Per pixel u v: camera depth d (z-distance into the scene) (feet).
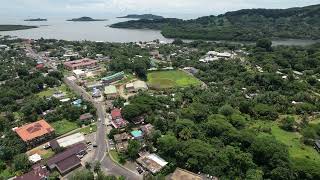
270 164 475.31
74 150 520.42
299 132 617.21
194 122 622.54
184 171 470.39
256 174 445.78
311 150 549.54
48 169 482.69
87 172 442.50
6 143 543.80
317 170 453.58
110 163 497.87
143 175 460.55
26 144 552.82
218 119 602.85
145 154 515.91
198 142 513.86
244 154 483.51
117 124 615.98
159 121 599.16
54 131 590.14
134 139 550.36
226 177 463.01
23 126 604.08
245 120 644.27
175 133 571.69
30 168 485.15
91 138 580.71
